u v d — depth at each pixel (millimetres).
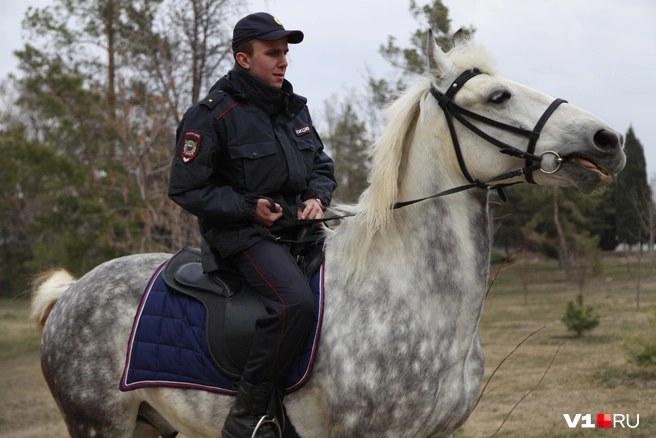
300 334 2457
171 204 9453
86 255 11672
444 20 15820
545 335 11031
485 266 2516
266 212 2533
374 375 2400
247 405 2488
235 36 2623
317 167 2875
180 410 2701
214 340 2600
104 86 12711
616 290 18500
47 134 18234
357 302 2492
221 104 2578
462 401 2498
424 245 2498
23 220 20750
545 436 5176
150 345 2721
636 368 7652
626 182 26438
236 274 2697
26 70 14258
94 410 2809
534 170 2359
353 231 2578
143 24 11039
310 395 2533
